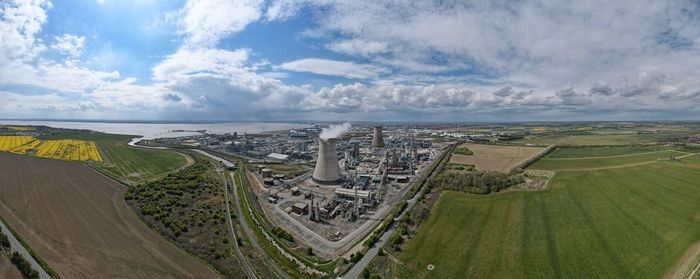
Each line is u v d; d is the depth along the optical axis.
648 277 63.38
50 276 60.78
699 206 97.81
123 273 63.97
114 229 84.00
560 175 142.12
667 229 83.06
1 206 95.75
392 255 74.56
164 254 72.75
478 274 65.62
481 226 88.06
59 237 77.50
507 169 160.62
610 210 97.50
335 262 72.50
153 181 132.00
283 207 109.81
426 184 132.75
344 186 132.50
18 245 71.19
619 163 165.88
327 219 99.25
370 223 95.69
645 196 109.19
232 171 173.25
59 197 107.88
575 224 88.00
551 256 71.62
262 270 69.06
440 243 79.00
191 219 92.31
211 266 69.44
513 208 101.19
